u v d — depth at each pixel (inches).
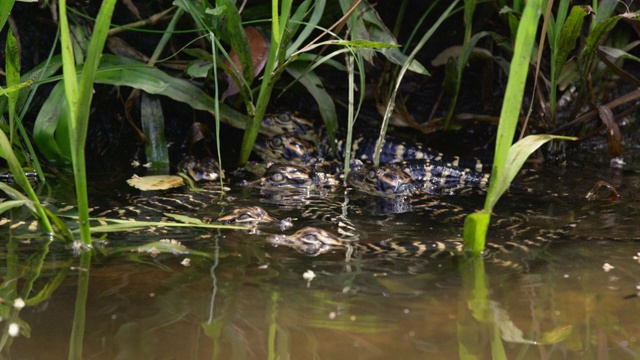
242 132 331.6
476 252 188.5
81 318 142.6
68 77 163.8
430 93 361.4
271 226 215.5
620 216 231.6
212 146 324.2
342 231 212.8
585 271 175.9
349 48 254.4
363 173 280.2
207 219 221.5
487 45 350.6
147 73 282.2
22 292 155.3
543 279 169.9
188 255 183.6
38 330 137.0
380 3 355.6
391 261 182.5
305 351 130.0
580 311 150.7
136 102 322.3
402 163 296.5
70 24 296.7
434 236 208.5
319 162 315.9
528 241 202.7
